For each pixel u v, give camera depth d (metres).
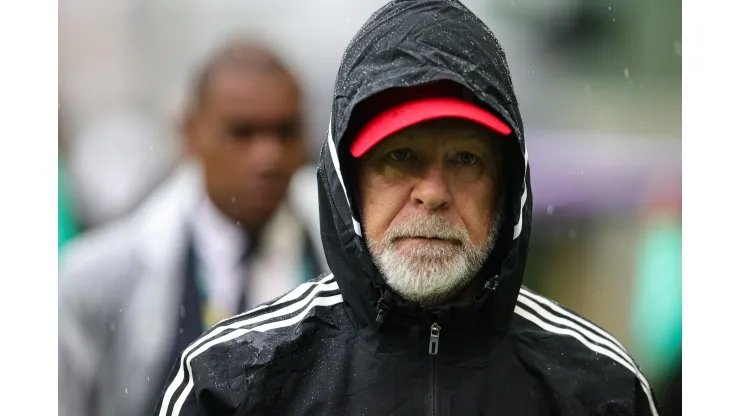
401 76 5.04
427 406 5.24
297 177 10.74
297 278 10.46
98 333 10.05
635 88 13.14
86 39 11.96
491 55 5.34
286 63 11.14
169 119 11.34
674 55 13.25
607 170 12.60
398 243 5.08
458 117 4.93
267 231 10.44
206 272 10.23
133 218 10.72
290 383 5.30
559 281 12.14
